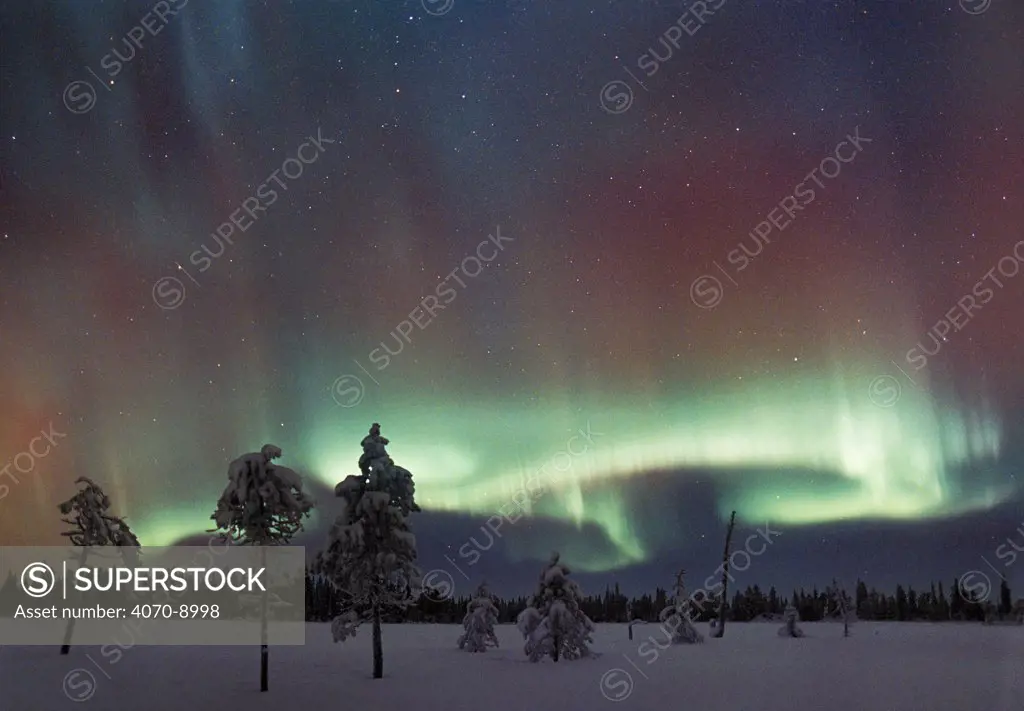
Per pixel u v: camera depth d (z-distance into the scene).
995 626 57.59
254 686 28.91
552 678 31.00
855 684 29.14
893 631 54.66
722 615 53.53
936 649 41.44
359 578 30.55
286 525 27.66
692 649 42.28
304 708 25.42
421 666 34.22
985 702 25.47
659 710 24.88
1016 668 33.09
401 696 27.31
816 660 36.62
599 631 58.00
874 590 65.12
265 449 27.50
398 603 31.45
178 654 37.88
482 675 31.75
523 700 26.61
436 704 26.02
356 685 29.34
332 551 30.55
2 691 27.77
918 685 28.77
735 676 31.45
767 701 26.00
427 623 65.44
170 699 26.67
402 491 31.42
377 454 31.52
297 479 27.70
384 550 30.55
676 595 46.75
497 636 53.38
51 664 33.44
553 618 36.06
